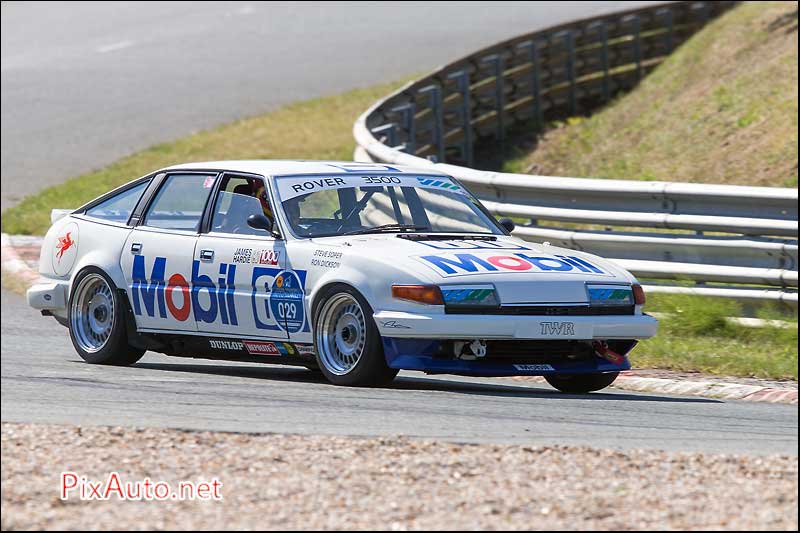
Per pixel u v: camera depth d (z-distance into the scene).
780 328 34.59
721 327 35.72
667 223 37.78
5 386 25.36
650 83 85.19
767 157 60.25
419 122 66.62
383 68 99.81
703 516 15.27
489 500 15.88
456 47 106.94
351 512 15.34
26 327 39.41
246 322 28.56
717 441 20.67
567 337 26.22
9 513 15.20
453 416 22.42
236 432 19.75
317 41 114.31
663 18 94.88
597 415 23.47
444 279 25.66
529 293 26.16
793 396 27.17
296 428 20.44
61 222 33.12
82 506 15.59
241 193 29.66
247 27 124.25
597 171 69.69
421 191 30.20
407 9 130.62
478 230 29.89
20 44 119.31
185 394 24.70
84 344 31.69
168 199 31.03
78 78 100.25
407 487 16.50
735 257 36.62
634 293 27.55
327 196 29.11
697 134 67.50
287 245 27.98
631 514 15.33
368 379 26.41
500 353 26.27
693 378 30.17
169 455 18.11
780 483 16.95
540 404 24.94
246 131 80.88
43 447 18.50
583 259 28.25
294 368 31.89
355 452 18.41
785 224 35.47
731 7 98.62
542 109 82.88
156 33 122.81
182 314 29.78
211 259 29.27
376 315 25.86
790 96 65.75
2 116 87.19
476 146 77.56
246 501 15.81
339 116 84.69
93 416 21.34
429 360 25.77
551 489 16.48
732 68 75.94
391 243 27.41
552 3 129.88
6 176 71.50
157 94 93.19
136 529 14.60
